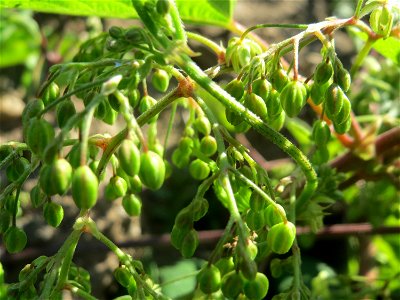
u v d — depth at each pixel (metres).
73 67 0.09
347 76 0.09
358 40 0.19
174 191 0.23
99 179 0.09
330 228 0.16
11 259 0.18
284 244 0.08
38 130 0.08
